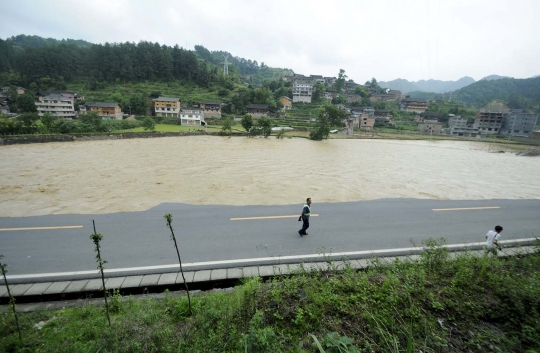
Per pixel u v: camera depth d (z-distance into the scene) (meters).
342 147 39.62
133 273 6.68
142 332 4.22
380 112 82.19
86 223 9.71
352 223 10.17
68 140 34.12
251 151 30.98
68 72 81.50
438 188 16.78
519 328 4.26
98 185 15.13
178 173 18.67
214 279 6.44
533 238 9.20
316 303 4.69
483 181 19.61
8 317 4.95
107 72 85.12
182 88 87.25
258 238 8.70
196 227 9.48
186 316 4.91
